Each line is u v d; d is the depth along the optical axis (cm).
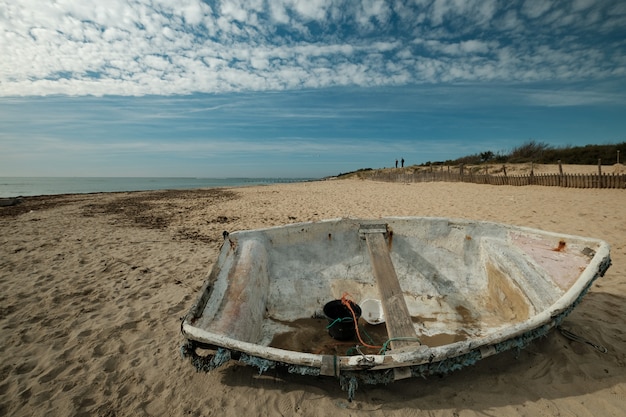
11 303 370
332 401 203
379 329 282
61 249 589
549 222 647
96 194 2117
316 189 2016
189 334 192
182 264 500
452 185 1659
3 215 1055
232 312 242
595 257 240
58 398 221
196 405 209
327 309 288
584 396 198
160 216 989
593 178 1075
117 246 607
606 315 294
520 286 271
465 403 196
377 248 311
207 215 976
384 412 192
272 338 269
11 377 244
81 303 369
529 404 193
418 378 218
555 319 200
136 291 400
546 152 2355
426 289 332
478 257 339
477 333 270
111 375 243
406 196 1280
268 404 204
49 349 280
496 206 878
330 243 363
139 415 204
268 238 343
